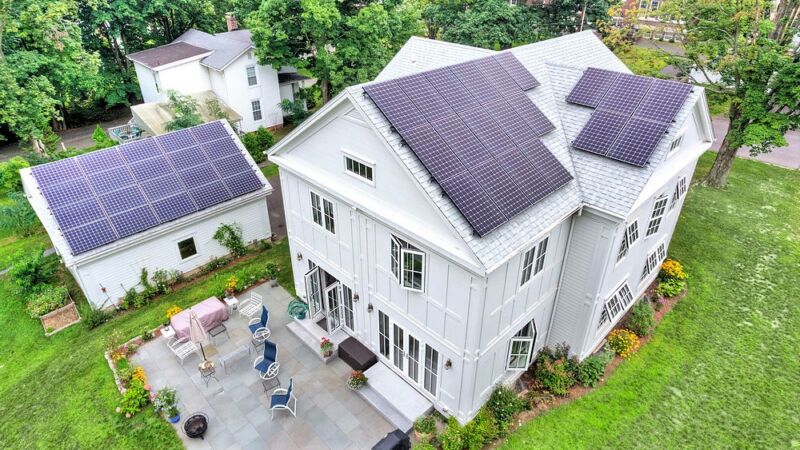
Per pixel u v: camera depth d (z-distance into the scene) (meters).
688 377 15.13
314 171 14.98
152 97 35.62
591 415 13.87
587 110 15.03
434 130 11.91
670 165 15.35
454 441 12.45
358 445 13.06
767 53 20.41
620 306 15.98
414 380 14.52
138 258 18.56
